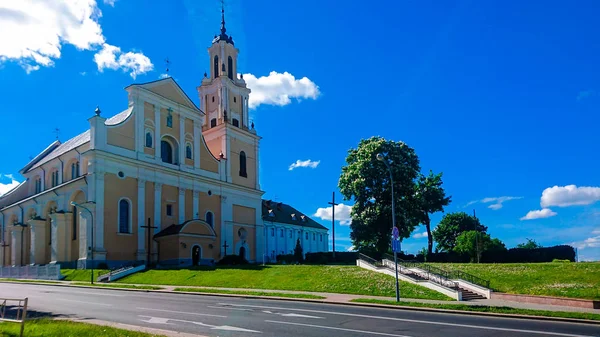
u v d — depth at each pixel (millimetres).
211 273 37031
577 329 14734
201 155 57938
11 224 61062
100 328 13086
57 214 47312
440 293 25672
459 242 54531
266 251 86438
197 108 58344
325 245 109875
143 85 51438
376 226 53125
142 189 49219
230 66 66125
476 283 27953
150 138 51625
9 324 13375
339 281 29969
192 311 18688
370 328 14320
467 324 15469
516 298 24141
